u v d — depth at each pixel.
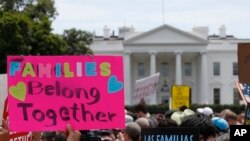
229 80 181.25
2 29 89.06
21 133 11.20
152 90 31.81
